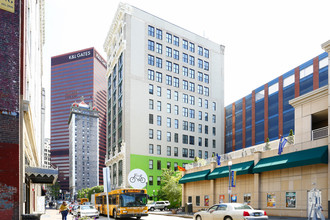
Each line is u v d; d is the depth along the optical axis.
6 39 12.88
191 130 73.81
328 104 21.70
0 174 11.88
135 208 25.09
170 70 72.94
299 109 25.05
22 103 14.01
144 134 65.88
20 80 14.17
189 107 74.56
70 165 193.50
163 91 70.75
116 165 69.19
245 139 75.06
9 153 12.21
